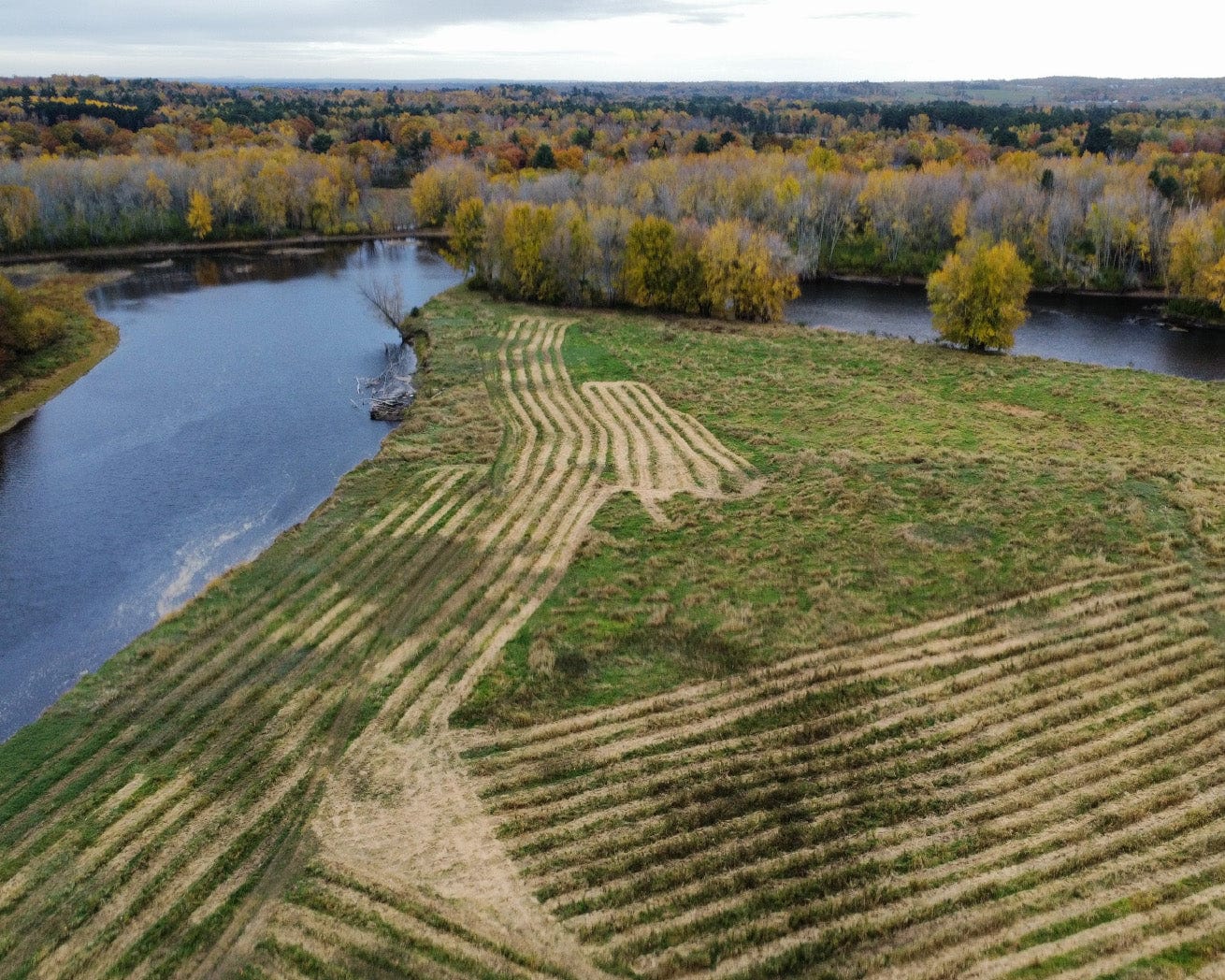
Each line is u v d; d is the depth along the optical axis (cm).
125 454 5234
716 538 4028
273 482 4866
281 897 2278
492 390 5984
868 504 4281
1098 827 2422
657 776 2650
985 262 6656
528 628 3388
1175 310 8250
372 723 2894
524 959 2109
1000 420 5428
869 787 2583
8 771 2686
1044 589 3541
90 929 2191
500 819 2511
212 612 3500
